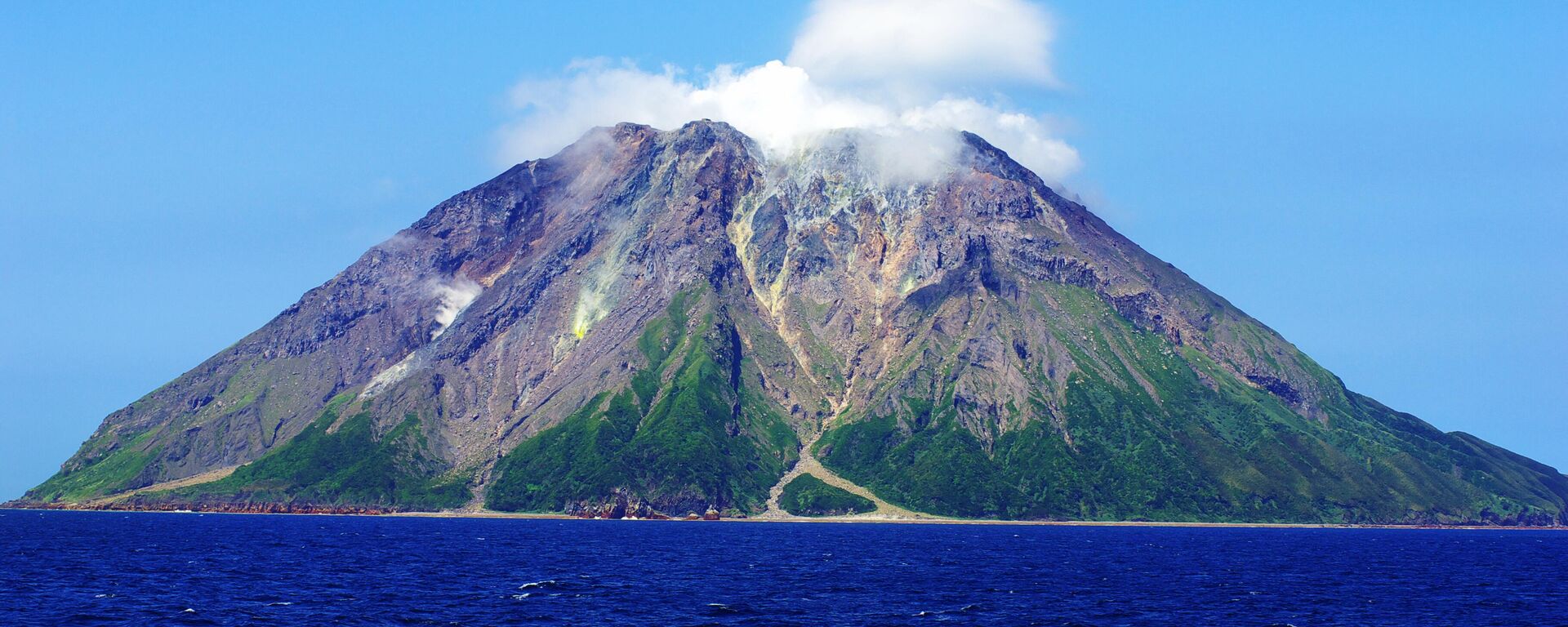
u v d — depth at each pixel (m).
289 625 166.12
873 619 181.62
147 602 187.88
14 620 168.88
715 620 177.62
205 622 168.38
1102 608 197.75
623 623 172.75
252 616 173.62
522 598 196.00
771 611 187.62
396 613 177.88
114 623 167.12
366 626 166.00
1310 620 188.38
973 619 183.38
